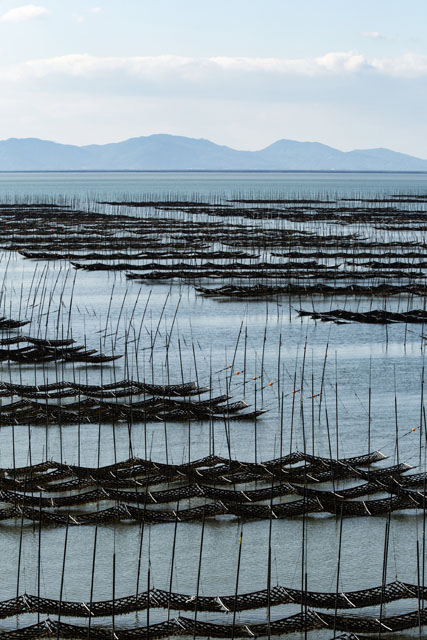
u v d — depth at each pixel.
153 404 122.00
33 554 81.31
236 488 95.12
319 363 153.88
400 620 66.44
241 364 152.62
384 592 69.94
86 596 74.62
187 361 154.12
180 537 84.62
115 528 85.81
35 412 116.75
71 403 123.50
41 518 83.81
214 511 85.50
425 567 79.50
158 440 111.12
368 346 167.75
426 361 156.12
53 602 68.06
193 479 94.75
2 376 140.25
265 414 123.38
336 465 98.00
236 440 111.94
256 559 80.88
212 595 74.88
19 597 68.19
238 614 70.56
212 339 172.25
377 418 121.88
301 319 189.38
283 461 99.50
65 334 174.00
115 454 103.38
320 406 120.94
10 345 163.00
